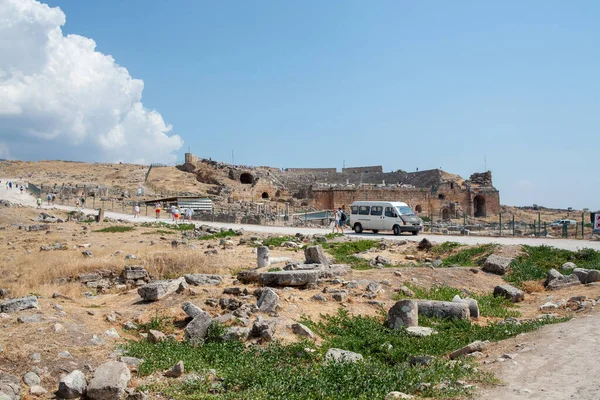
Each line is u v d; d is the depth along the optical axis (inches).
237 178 4074.8
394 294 679.1
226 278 737.6
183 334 507.5
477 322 597.0
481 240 1317.7
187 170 4387.3
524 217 4119.1
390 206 1502.2
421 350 471.2
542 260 940.6
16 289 770.8
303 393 348.5
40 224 1624.0
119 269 932.6
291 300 599.2
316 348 456.8
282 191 3865.7
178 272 931.3
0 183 3331.7
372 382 360.2
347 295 646.5
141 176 4197.8
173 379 389.7
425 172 4443.9
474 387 340.8
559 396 314.8
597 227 1478.8
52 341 425.1
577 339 443.2
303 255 1005.2
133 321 538.6
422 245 1117.1
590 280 785.6
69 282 877.2
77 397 347.6
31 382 360.2
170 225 1732.3
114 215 2317.9
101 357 414.6
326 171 5000.0
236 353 445.4
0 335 425.4
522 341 460.8
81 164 5132.9
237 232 1437.0
